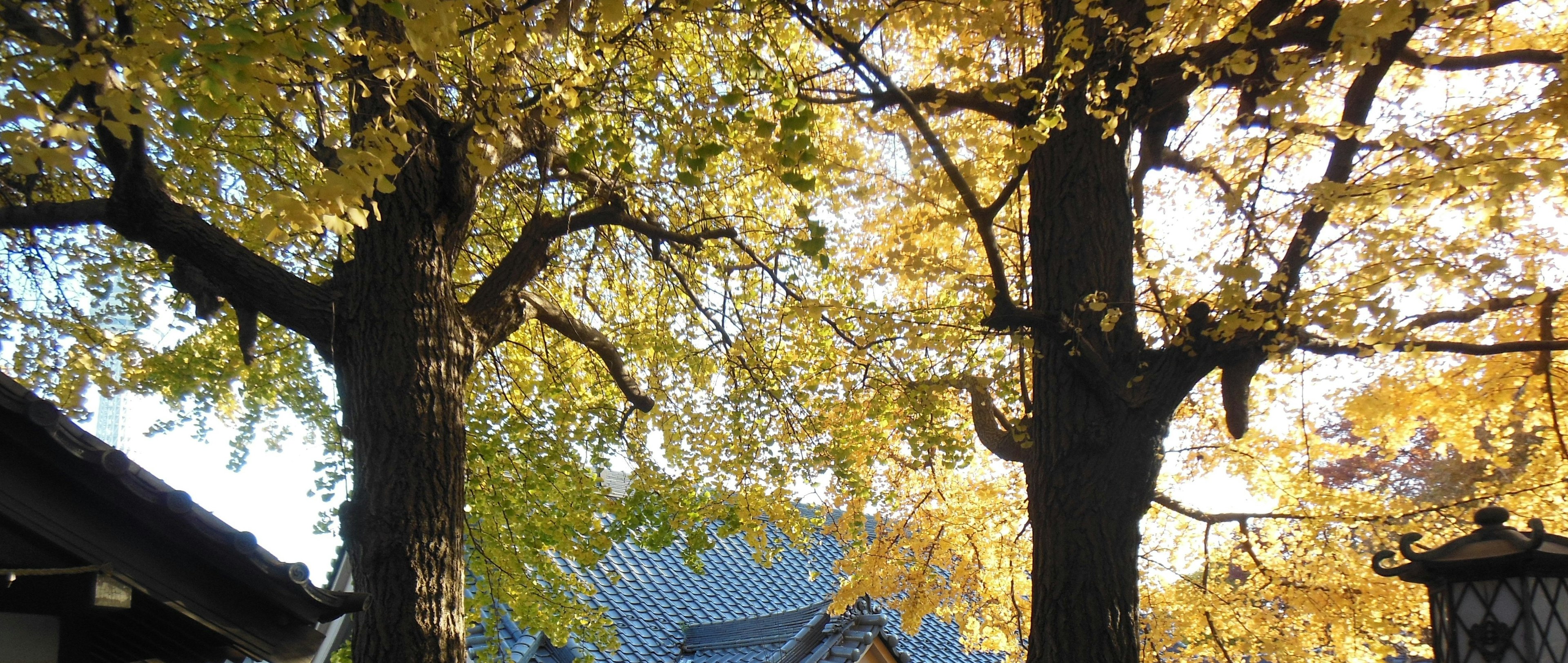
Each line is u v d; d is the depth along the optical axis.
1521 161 4.38
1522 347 5.18
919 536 8.94
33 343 7.46
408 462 4.98
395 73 4.36
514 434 8.03
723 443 7.96
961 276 6.41
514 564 7.98
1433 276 4.85
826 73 5.34
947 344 5.96
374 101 5.21
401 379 5.05
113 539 3.26
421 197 5.27
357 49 4.19
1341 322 4.55
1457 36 5.54
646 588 11.63
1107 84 5.40
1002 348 6.59
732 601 12.27
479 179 5.51
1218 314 5.15
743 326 7.66
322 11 4.14
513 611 8.06
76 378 7.39
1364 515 7.65
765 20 5.34
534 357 8.66
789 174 4.30
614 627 8.75
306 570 3.51
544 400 8.27
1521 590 3.23
